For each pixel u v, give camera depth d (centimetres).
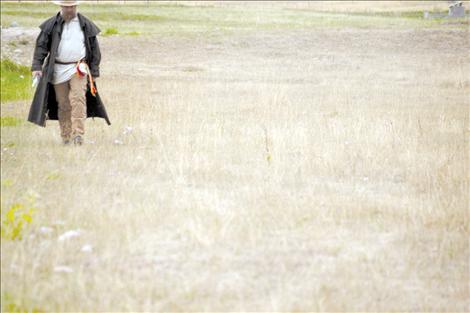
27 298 1056
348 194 1625
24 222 1360
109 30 6450
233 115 2728
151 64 4894
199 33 6328
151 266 1189
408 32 6206
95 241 1289
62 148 2089
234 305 1050
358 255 1241
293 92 3547
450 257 1251
